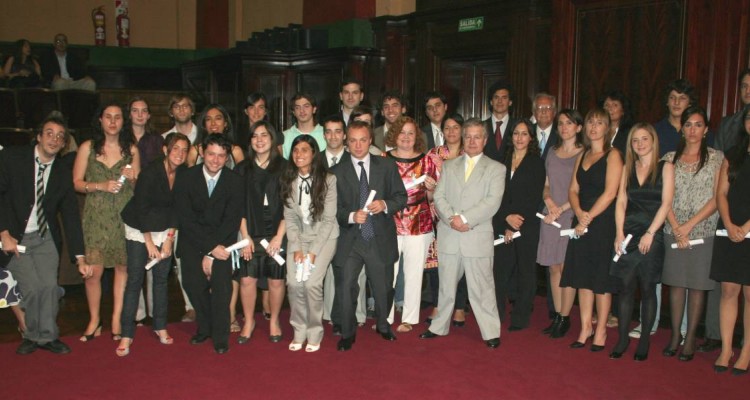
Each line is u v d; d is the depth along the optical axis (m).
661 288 5.04
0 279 4.26
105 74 12.11
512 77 6.77
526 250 4.82
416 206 4.70
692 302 4.27
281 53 8.69
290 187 4.29
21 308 4.41
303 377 3.90
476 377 3.93
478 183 4.47
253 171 4.46
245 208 4.42
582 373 4.02
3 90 9.00
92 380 3.83
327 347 4.46
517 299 4.90
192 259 4.32
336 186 4.36
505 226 4.88
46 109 9.01
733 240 3.95
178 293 6.04
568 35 5.88
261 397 3.60
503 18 6.82
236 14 11.76
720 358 4.11
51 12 12.39
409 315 4.75
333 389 3.72
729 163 4.03
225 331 4.33
